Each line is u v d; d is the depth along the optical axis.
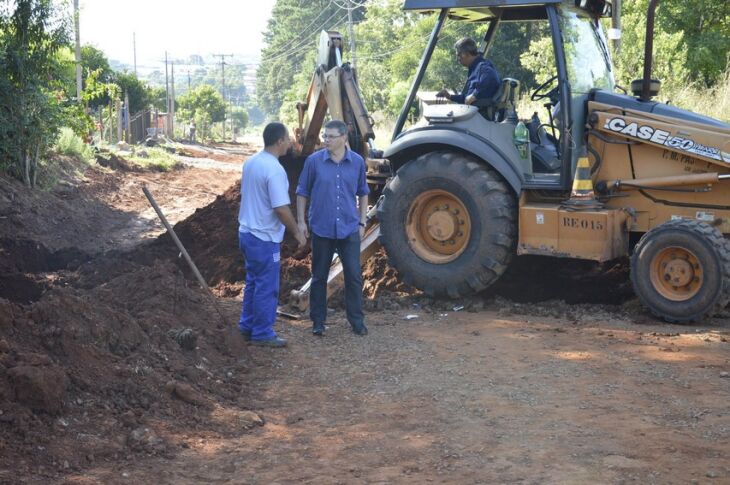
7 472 4.20
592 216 8.05
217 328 6.98
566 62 8.31
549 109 8.83
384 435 5.11
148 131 39.88
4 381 4.73
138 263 10.70
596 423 5.25
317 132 11.66
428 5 8.89
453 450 4.86
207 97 77.50
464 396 5.80
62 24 16.25
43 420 4.71
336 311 8.45
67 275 10.04
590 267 9.34
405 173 8.70
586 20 9.09
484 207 8.33
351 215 7.38
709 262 7.51
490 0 8.49
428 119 8.64
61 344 5.36
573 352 6.84
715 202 8.10
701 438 4.98
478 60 8.84
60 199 16.11
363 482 4.42
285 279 9.34
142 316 6.53
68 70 20.27
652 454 4.73
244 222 6.98
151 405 5.23
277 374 6.35
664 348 6.92
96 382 5.25
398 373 6.35
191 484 4.35
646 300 7.88
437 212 8.69
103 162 22.33
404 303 8.75
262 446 4.92
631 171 8.36
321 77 11.05
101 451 4.59
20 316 5.50
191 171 26.23
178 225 11.62
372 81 41.00
